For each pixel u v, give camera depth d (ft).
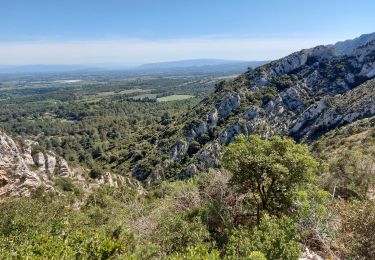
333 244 46.96
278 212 57.57
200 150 337.93
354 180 74.69
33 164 225.35
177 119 467.11
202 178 69.62
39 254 39.86
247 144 59.00
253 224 57.36
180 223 51.06
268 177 56.70
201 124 369.50
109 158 422.82
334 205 56.24
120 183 277.44
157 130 463.01
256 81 399.85
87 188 238.27
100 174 265.75
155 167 348.59
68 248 40.68
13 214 80.89
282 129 339.16
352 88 351.67
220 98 398.42
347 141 212.23
